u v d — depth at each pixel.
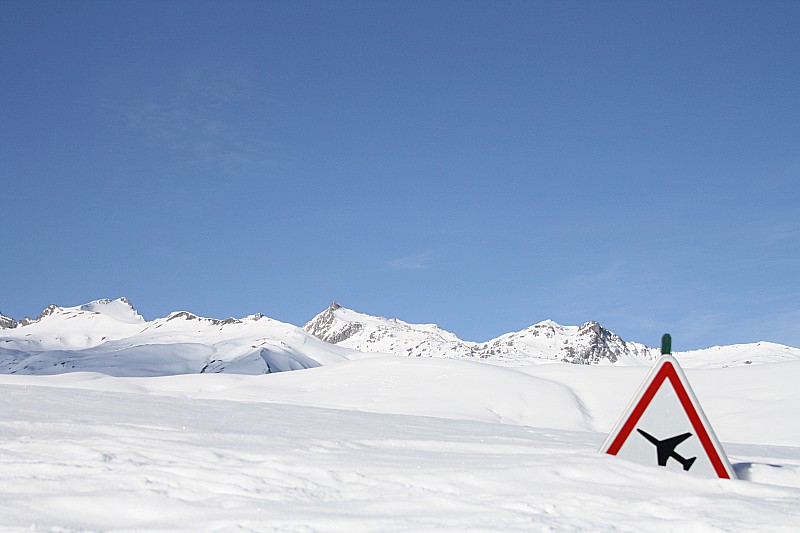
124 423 9.73
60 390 16.95
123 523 4.33
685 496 5.72
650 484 6.13
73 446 6.93
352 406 36.88
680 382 6.82
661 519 4.77
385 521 4.38
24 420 9.16
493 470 6.35
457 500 5.10
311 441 8.74
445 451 8.58
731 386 34.66
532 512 4.83
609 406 37.78
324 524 4.27
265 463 6.59
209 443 8.06
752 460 10.48
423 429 12.71
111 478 5.48
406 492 5.44
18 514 4.33
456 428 13.91
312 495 5.23
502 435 12.56
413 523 4.35
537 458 7.59
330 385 43.47
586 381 42.50
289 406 18.00
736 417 29.62
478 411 35.56
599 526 4.47
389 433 11.03
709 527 4.55
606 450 6.95
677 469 6.70
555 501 5.21
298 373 48.16
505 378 41.91
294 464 6.56
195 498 4.98
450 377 42.66
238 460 6.76
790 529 4.59
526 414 35.53
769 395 32.00
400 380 43.09
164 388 43.47
